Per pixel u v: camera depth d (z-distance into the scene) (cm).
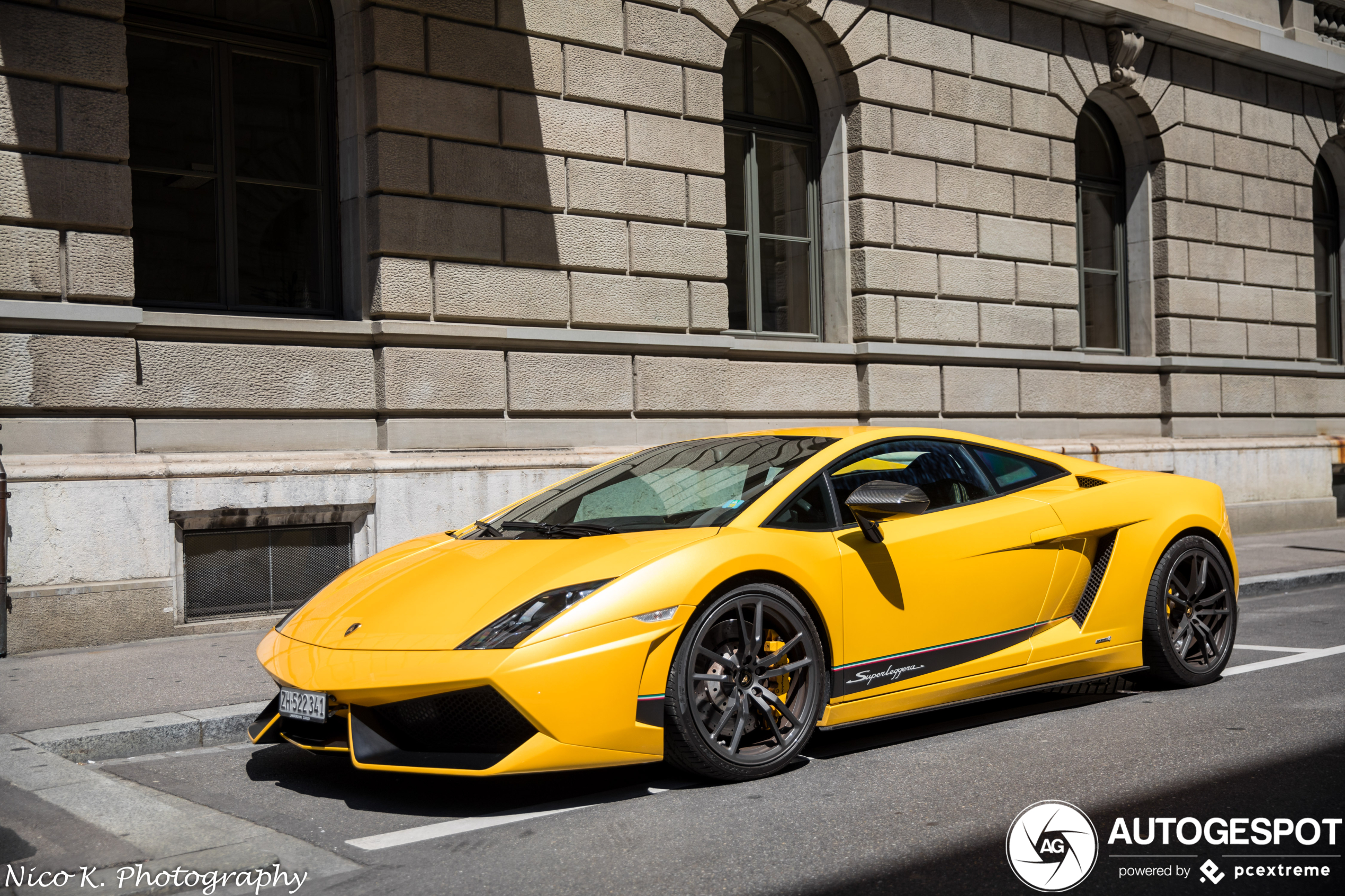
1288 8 1445
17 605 644
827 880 299
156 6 757
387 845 338
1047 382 1182
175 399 717
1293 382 1436
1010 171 1159
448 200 820
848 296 1060
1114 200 1335
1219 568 534
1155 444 1250
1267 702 492
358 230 809
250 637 698
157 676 576
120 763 455
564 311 873
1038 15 1188
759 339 1030
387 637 375
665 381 923
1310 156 1472
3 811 371
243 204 795
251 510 729
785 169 1068
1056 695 523
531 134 856
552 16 866
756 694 392
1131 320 1337
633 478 485
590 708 356
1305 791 364
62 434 674
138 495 687
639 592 371
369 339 795
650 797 379
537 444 856
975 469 490
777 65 1066
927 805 360
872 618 421
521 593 375
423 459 796
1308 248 1464
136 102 754
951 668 446
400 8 798
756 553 395
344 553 778
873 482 426
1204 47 1333
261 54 804
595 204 888
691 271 942
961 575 449
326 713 369
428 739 367
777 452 466
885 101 1062
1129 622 501
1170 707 487
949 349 1097
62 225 679
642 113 916
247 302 796
